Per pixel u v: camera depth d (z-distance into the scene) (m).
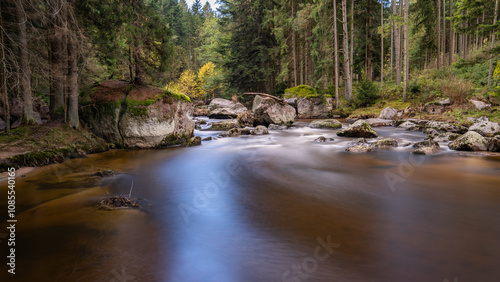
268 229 4.07
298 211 4.77
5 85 8.84
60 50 10.38
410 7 26.03
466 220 4.26
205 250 3.48
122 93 11.65
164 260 3.25
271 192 5.90
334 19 24.36
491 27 14.30
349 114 24.11
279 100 20.66
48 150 8.69
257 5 31.42
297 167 8.27
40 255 3.33
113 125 11.22
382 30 21.84
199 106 39.12
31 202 5.20
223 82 43.44
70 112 10.59
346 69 25.38
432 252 3.33
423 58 38.00
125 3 11.50
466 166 7.77
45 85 12.12
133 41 11.65
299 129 18.09
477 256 3.23
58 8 9.62
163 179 7.05
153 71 13.11
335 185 6.34
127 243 3.66
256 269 3.06
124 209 4.87
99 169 8.00
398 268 3.01
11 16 9.94
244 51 33.44
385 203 5.09
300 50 31.73
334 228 4.06
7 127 9.02
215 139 14.18
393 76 36.44
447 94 18.70
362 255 3.28
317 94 25.14
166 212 4.78
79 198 5.45
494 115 15.03
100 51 13.59
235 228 4.12
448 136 11.95
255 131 15.89
